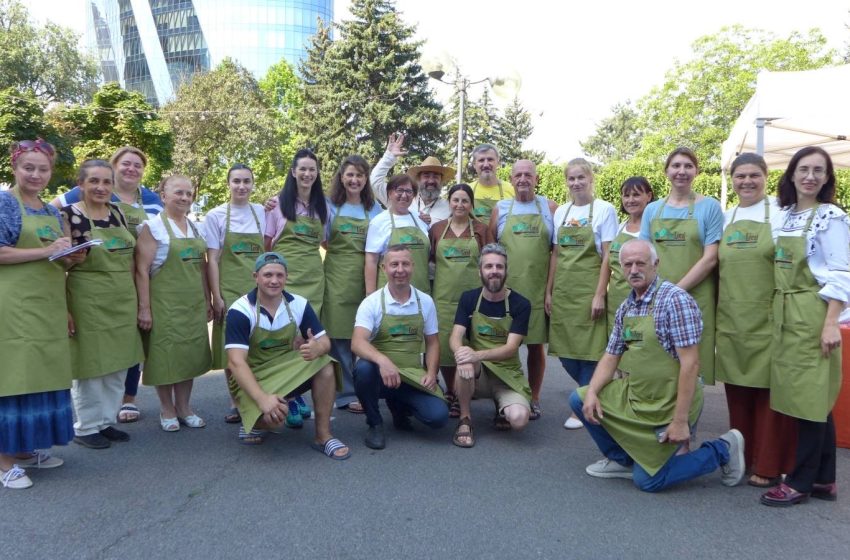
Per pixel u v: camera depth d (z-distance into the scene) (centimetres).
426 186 565
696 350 338
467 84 1988
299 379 406
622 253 354
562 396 580
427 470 386
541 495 349
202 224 487
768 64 2684
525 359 738
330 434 424
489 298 456
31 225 351
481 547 288
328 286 523
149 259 442
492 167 561
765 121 676
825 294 323
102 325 411
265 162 3142
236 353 405
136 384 506
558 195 2342
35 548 283
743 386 378
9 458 359
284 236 505
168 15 7775
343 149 3209
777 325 344
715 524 314
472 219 515
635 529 308
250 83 3316
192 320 457
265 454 413
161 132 2266
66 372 365
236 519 314
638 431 352
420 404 441
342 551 283
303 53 7856
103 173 404
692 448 433
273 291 409
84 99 4103
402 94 3231
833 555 283
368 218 529
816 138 795
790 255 339
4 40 3762
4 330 342
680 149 421
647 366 352
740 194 380
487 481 369
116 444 430
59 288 364
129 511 322
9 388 341
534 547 288
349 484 362
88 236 402
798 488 336
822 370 326
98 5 8400
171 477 370
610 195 2039
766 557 281
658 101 2939
